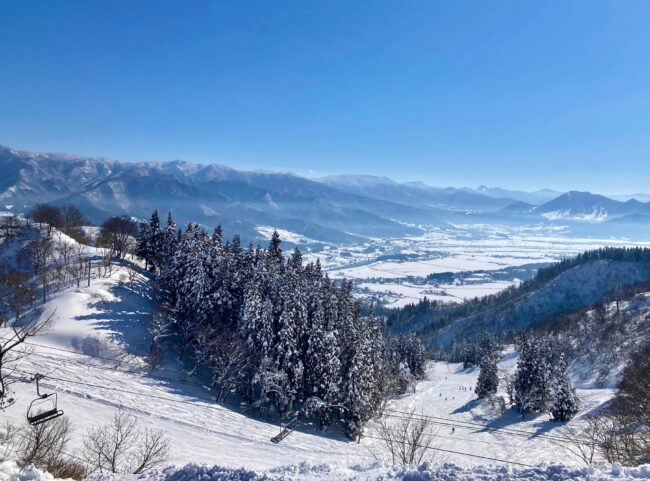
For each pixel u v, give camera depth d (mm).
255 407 54688
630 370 39469
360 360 53250
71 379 46875
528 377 76562
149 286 80625
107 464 25547
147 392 49469
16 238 96875
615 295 158750
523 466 12258
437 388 109375
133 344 60469
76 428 33188
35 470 14508
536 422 70062
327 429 54531
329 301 59750
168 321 66938
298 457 38312
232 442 40594
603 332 115375
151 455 26719
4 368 42781
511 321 196125
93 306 66000
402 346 125625
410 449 27672
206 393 56062
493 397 85312
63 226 113625
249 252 69438
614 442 27828
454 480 11430
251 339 54375
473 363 144375
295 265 68812
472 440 60188
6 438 21109
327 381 53000
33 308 63500
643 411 29719
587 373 99062
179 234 79438
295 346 54656
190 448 36156
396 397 91938
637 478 10547
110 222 101875
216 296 60562
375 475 12703
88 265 79938
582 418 65125
